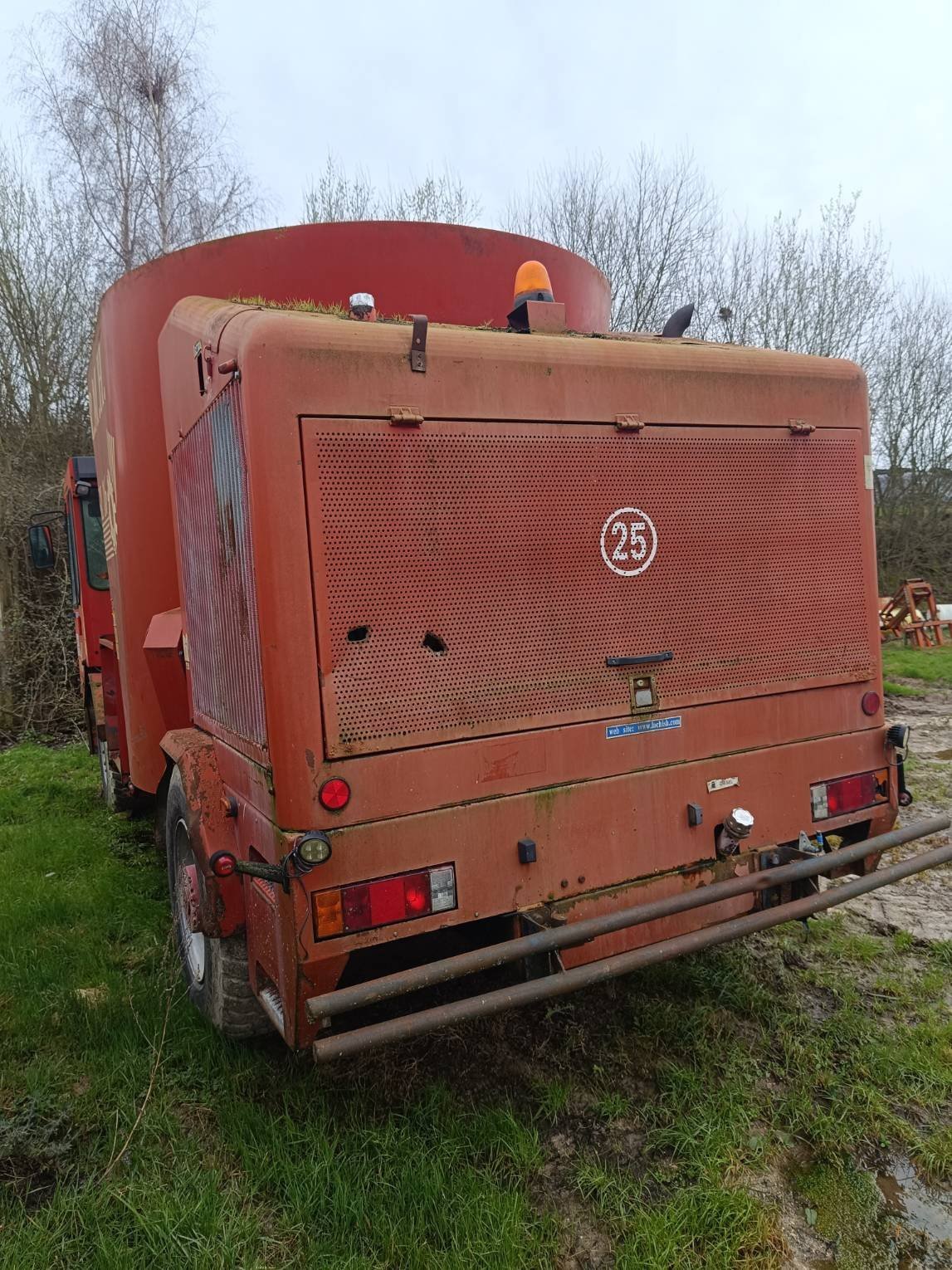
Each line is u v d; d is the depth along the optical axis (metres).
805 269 21.62
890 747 3.54
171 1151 2.77
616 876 2.93
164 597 4.22
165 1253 2.34
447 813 2.63
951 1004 3.65
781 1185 2.65
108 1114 2.91
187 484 3.33
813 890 3.29
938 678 12.84
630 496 2.95
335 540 2.47
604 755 2.91
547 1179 2.68
